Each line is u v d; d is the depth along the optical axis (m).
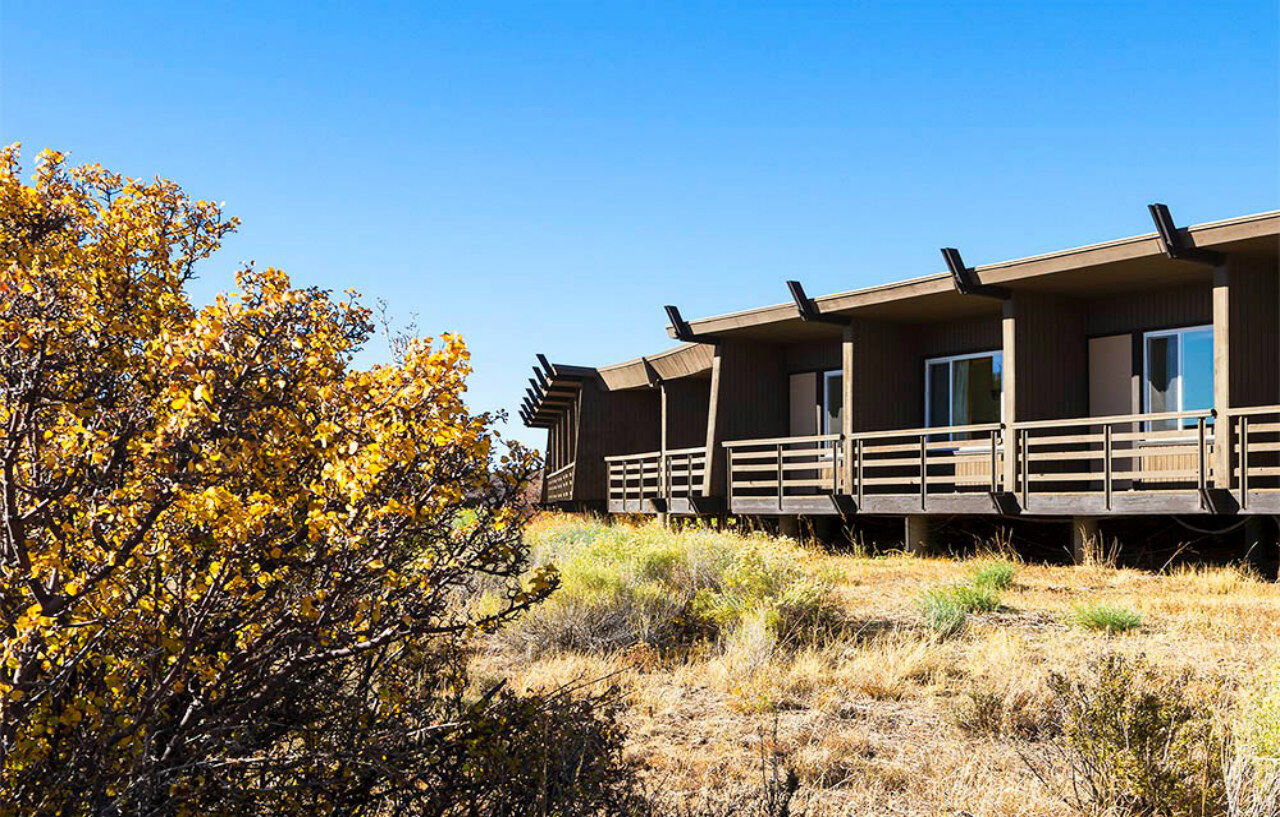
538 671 8.12
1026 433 15.48
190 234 4.58
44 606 3.22
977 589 10.95
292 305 3.56
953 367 19.45
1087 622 9.58
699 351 23.11
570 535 15.07
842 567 13.32
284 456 3.58
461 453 3.38
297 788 3.66
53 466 3.38
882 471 19.05
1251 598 11.17
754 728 6.81
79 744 3.32
